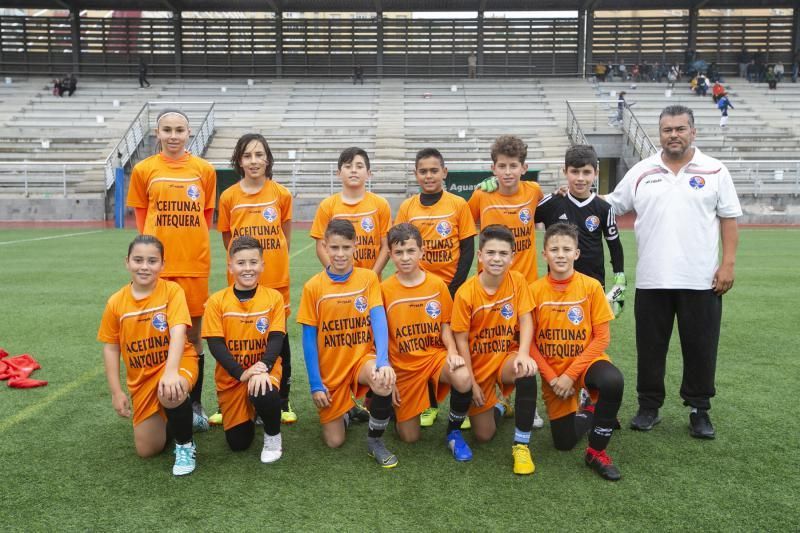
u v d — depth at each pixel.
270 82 27.94
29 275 8.57
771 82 26.22
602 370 3.07
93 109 24.47
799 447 3.28
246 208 3.87
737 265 9.52
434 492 2.82
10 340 5.36
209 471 3.06
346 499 2.76
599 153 21.53
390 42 28.95
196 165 3.86
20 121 23.25
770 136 22.23
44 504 2.72
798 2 27.55
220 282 8.32
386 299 3.48
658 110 24.08
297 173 20.41
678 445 3.33
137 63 28.72
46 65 28.56
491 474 3.02
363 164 3.97
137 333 3.16
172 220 3.74
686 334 3.46
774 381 4.32
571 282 3.36
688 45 28.44
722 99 22.56
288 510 2.67
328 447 3.35
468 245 3.97
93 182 18.83
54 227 15.87
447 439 3.34
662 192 3.48
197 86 27.09
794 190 17.98
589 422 3.46
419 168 3.89
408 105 25.53
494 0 26.91
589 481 2.93
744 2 27.62
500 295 3.36
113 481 2.94
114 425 3.61
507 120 24.23
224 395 3.27
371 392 3.45
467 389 3.18
